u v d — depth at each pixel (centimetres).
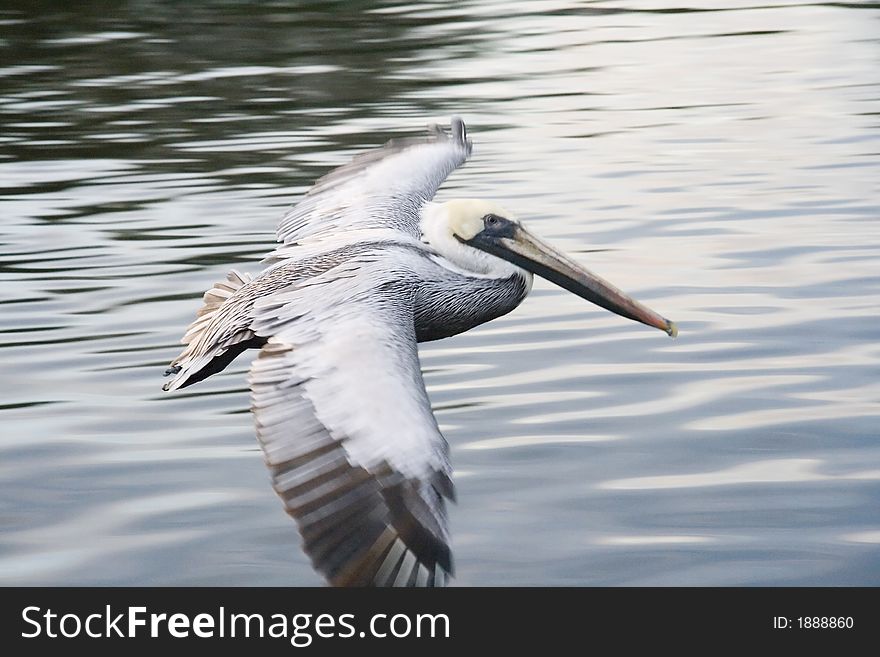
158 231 1669
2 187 1956
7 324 1326
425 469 580
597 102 2466
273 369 639
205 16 3666
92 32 3447
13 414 1098
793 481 938
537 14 3612
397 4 3822
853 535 869
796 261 1453
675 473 958
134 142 2236
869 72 2653
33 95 2688
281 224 951
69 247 1609
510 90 2611
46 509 935
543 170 1934
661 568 841
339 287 709
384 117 2380
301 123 2348
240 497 947
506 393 1115
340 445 590
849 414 1042
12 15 3716
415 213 913
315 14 3656
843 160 1934
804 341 1206
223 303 802
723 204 1706
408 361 637
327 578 555
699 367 1156
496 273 860
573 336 1255
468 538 877
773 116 2284
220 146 2183
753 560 844
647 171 1911
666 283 1395
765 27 3275
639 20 3459
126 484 969
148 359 1220
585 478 953
